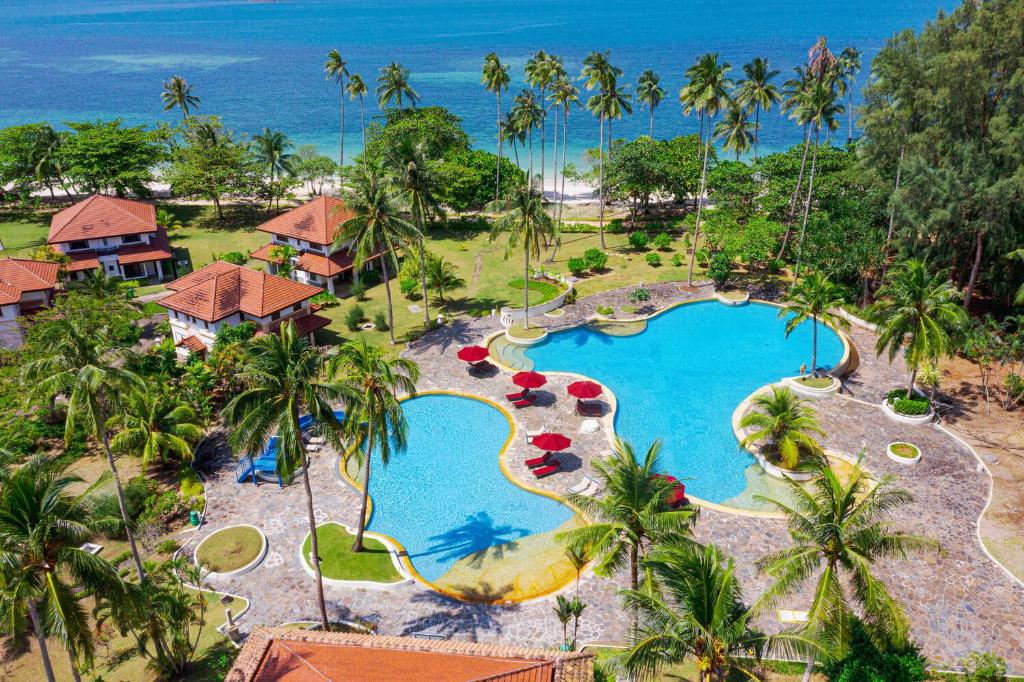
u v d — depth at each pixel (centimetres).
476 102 19912
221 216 9681
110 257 7412
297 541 3812
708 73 7181
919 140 5944
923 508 3878
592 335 6378
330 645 2816
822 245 6725
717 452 4612
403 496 4203
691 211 9812
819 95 6594
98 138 9512
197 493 4238
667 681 2858
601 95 8312
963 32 5844
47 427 4884
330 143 15600
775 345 6138
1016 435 4575
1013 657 2939
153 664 3019
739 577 3406
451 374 5641
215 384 5234
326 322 6162
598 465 2897
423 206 6238
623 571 3491
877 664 2798
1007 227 5569
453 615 3284
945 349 4669
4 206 9962
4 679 3052
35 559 2466
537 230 6166
